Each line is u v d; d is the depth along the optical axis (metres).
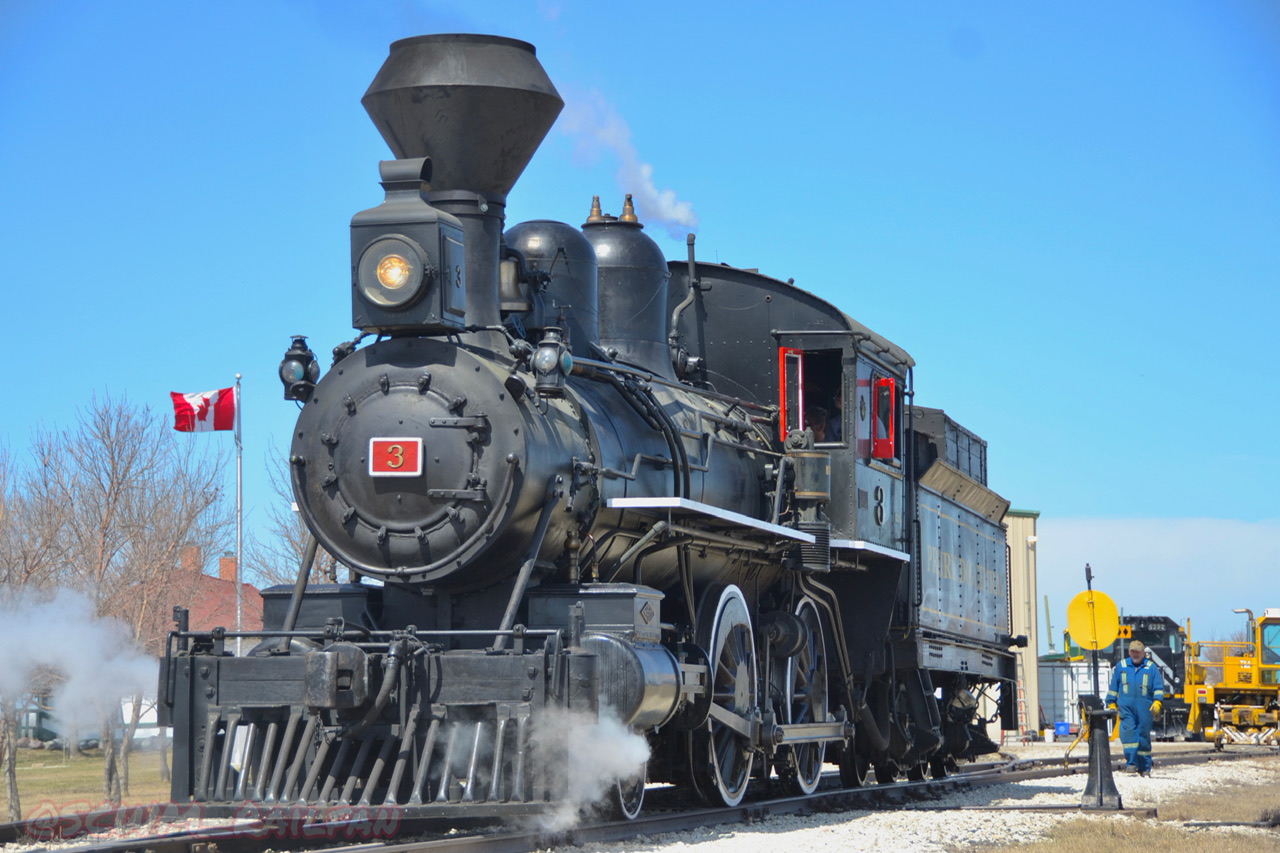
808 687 13.80
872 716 15.55
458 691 9.06
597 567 10.80
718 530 12.07
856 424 14.34
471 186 10.65
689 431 12.34
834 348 14.48
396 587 10.13
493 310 10.62
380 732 9.14
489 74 10.45
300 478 10.07
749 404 14.35
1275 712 31.23
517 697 8.95
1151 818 12.63
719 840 9.92
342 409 9.95
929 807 13.72
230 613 25.66
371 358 9.97
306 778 9.02
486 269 10.62
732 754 12.09
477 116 10.46
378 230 9.84
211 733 9.20
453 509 9.59
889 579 15.17
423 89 10.42
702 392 13.39
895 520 15.70
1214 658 33.47
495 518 9.50
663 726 11.30
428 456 9.65
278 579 25.73
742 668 12.10
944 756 18.39
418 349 9.88
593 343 11.97
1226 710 31.47
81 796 18.17
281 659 9.22
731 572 12.67
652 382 12.66
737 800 12.12
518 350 9.90
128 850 8.32
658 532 10.82
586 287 12.13
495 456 9.55
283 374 10.32
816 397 14.84
